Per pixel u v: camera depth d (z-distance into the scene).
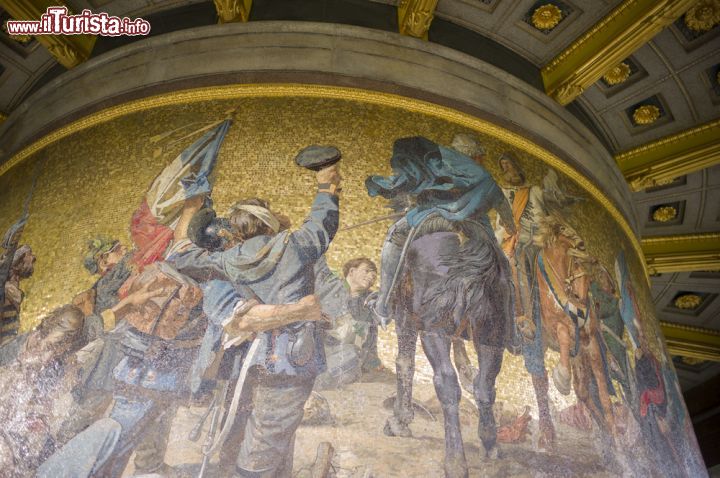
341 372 4.80
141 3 7.39
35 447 4.54
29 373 4.93
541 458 4.82
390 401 4.72
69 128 6.65
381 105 6.48
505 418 4.91
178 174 5.88
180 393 4.65
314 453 4.42
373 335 5.01
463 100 6.78
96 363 4.84
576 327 5.80
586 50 7.31
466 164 6.29
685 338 10.66
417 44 7.00
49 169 6.39
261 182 5.76
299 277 5.22
